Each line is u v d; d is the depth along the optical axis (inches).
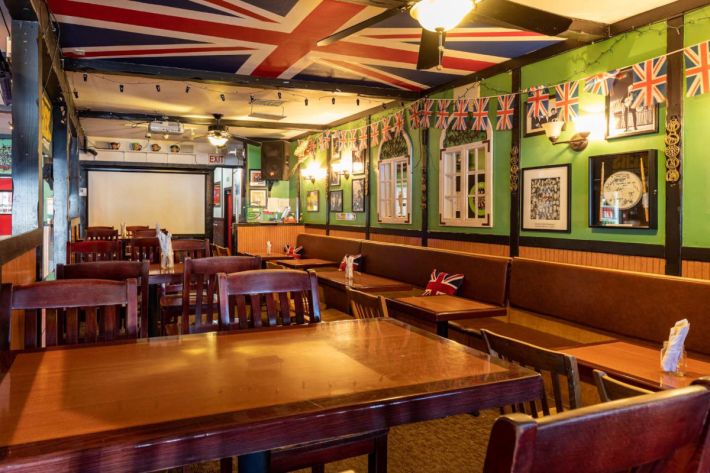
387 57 220.8
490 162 230.7
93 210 566.6
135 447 43.3
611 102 176.2
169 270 183.5
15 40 140.4
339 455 75.1
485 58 218.4
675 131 156.3
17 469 39.6
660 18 160.6
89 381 59.1
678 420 35.6
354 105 325.4
